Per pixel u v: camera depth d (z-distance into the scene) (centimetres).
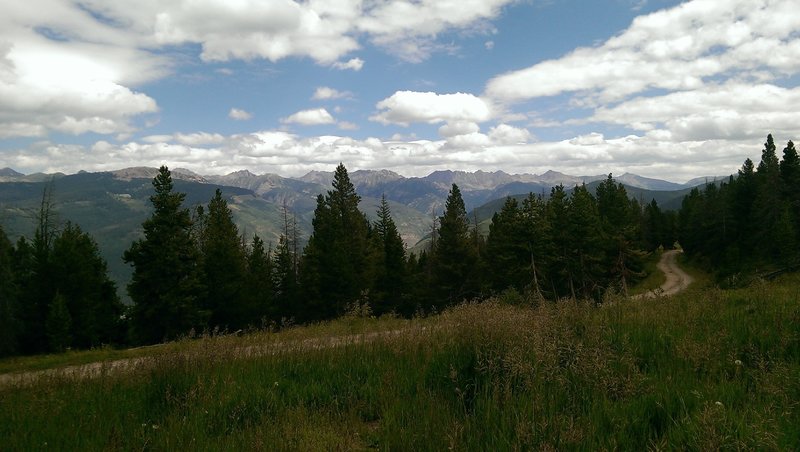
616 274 5438
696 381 477
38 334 3616
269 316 4981
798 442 338
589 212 5644
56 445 493
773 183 5612
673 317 783
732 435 344
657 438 363
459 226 5588
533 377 510
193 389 617
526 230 4953
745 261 5428
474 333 705
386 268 5825
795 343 579
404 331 866
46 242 3994
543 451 354
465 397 557
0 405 696
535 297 1015
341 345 851
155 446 461
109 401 661
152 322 3819
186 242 3928
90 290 4019
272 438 449
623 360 545
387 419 491
